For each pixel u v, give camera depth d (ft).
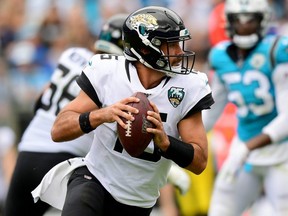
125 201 50.75
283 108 67.92
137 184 50.44
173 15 49.32
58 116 49.62
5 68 107.04
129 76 49.57
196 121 50.08
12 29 127.65
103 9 126.72
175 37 48.62
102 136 50.08
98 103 49.88
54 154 61.00
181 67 49.39
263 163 69.97
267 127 68.54
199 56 114.01
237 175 70.79
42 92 63.21
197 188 86.63
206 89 50.08
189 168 49.03
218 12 97.14
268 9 70.18
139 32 48.73
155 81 49.62
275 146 69.72
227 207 71.00
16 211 62.49
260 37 69.77
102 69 49.70
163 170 50.85
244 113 70.64
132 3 130.52
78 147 60.54
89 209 48.91
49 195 52.19
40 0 129.90
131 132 46.78
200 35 116.47
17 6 129.49
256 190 71.72
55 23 125.59
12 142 94.02
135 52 49.16
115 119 46.91
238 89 70.54
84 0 127.95
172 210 88.22
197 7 125.80
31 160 61.57
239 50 70.95
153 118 46.85
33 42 122.72
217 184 71.36
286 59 67.46
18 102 106.63
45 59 121.29
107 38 63.36
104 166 50.44
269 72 69.10
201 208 86.69
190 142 49.34
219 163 87.10
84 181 50.47
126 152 49.67
